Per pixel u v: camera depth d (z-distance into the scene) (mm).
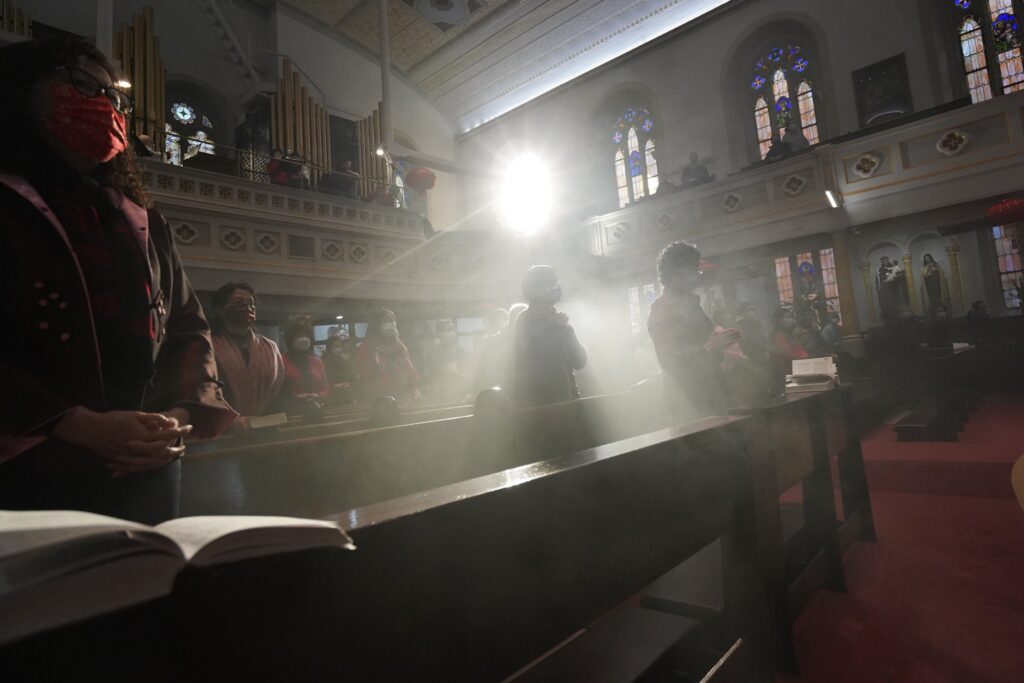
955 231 10102
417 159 17641
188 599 571
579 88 18016
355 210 11602
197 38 13867
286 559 660
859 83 13133
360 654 729
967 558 2736
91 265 970
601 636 1591
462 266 13695
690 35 15742
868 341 10375
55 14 11492
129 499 974
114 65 1068
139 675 529
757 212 11578
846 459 3213
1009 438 5465
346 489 2049
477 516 941
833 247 10789
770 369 2570
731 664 1543
